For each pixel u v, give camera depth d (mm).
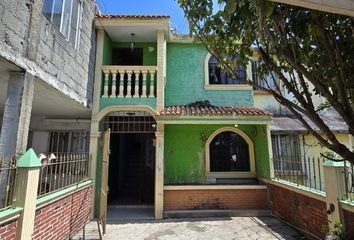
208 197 8594
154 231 6859
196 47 10414
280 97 2684
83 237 6367
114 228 7137
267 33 2414
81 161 7230
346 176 4789
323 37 2463
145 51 9969
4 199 4059
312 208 5949
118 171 11484
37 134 9398
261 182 9000
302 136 9344
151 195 10125
